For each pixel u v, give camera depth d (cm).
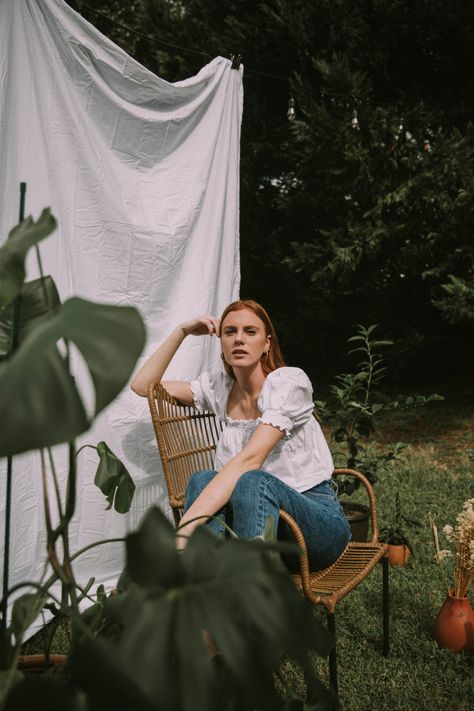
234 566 107
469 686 247
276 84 941
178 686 97
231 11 955
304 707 130
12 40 268
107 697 96
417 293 956
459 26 829
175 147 347
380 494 498
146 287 326
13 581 271
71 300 104
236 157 381
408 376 1029
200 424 320
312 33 884
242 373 281
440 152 797
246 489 229
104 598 147
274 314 1042
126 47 1050
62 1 286
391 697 242
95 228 302
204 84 359
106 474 228
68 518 124
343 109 827
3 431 85
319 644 112
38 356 92
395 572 353
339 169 843
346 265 847
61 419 87
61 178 287
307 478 266
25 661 147
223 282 372
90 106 301
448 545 386
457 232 817
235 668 99
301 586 238
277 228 1034
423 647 276
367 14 886
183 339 315
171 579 106
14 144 267
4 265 115
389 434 750
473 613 276
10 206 266
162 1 972
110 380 92
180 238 338
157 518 107
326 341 1019
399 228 849
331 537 251
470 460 626
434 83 908
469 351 1007
